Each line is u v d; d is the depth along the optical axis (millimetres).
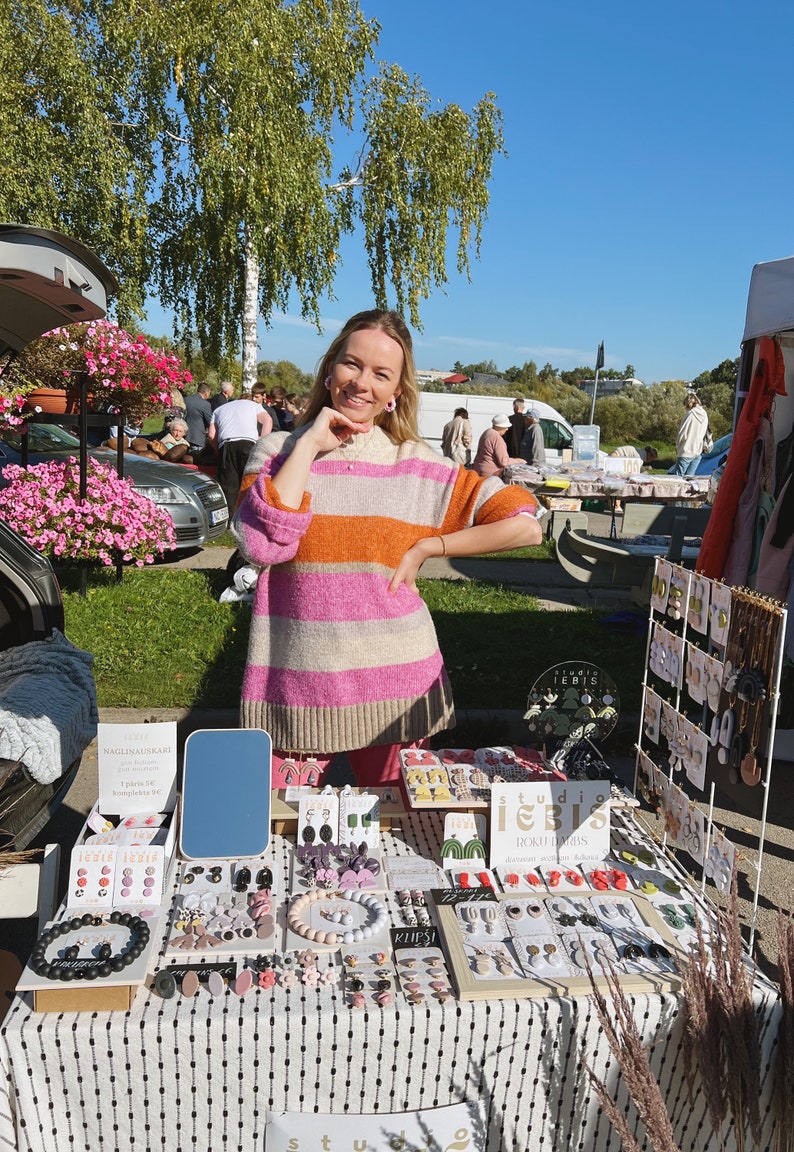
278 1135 1512
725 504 4598
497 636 6156
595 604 7766
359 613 1947
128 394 6551
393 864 1945
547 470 8953
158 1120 1496
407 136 16109
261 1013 1470
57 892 1938
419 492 1980
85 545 6324
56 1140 1489
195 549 9289
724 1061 1500
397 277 16828
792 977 1535
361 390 1854
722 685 2045
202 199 14492
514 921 1759
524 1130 1590
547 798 1974
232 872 1906
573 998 1535
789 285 3941
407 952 1652
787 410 5027
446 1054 1516
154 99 14195
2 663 2736
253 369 15805
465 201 16750
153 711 4484
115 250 14859
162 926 1707
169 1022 1443
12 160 13672
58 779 2410
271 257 15195
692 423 12281
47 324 2652
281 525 1724
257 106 13977
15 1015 1460
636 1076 1371
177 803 2033
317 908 1758
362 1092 1521
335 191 16250
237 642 5574
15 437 8164
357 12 15414
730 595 2002
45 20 13727
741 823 3621
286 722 2004
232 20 13648
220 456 9312
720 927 1622
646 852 2117
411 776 2025
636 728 4480
